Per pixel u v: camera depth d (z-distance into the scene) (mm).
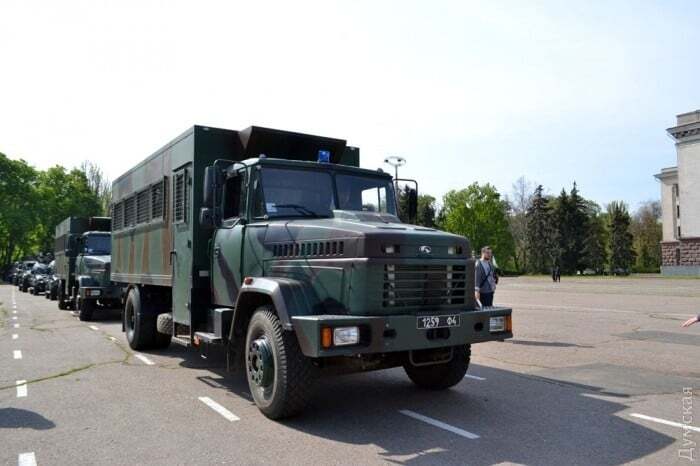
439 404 6359
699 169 50656
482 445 4895
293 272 6020
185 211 7961
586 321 14594
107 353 10055
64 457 4656
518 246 81500
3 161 61438
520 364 8781
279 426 5520
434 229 6309
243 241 6840
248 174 6934
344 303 5422
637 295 25219
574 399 6527
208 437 5164
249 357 6105
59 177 68188
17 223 61500
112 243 12531
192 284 7594
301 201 6914
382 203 7605
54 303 24344
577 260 75188
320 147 8148
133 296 10414
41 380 7754
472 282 6102
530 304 20688
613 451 4715
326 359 5656
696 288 30828
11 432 5355
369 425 5539
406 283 5547
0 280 67000
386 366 5938
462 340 5715
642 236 85125
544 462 4461
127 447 4895
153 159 9664
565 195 76375
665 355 9398
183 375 8102
